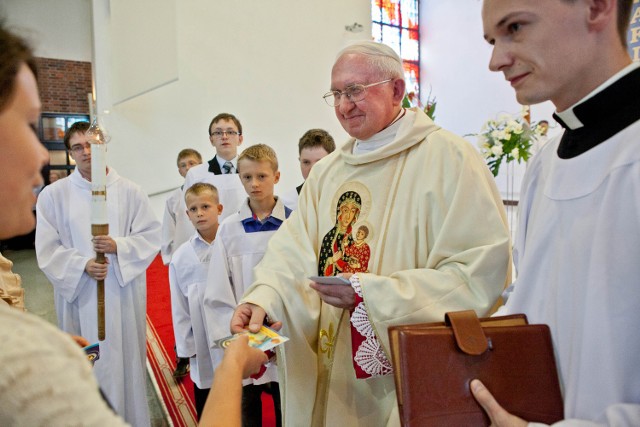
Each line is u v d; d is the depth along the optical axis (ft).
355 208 5.54
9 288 4.48
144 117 26.55
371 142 5.62
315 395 5.51
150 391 10.59
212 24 26.86
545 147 3.46
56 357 1.57
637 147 2.52
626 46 2.67
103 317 7.04
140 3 23.77
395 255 5.17
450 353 2.91
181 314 8.50
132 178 26.53
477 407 2.84
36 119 2.02
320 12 30.07
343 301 4.79
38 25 32.99
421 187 5.10
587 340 2.58
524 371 2.89
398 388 2.94
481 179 4.93
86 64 34.47
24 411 1.44
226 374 2.75
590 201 2.72
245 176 7.91
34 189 2.09
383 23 39.27
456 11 38.17
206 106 27.14
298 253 5.77
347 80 5.27
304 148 9.74
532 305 3.20
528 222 3.54
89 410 1.54
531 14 2.55
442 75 39.58
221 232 7.95
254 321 4.90
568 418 2.71
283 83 29.07
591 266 2.61
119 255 8.18
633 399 2.46
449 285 4.54
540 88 2.69
